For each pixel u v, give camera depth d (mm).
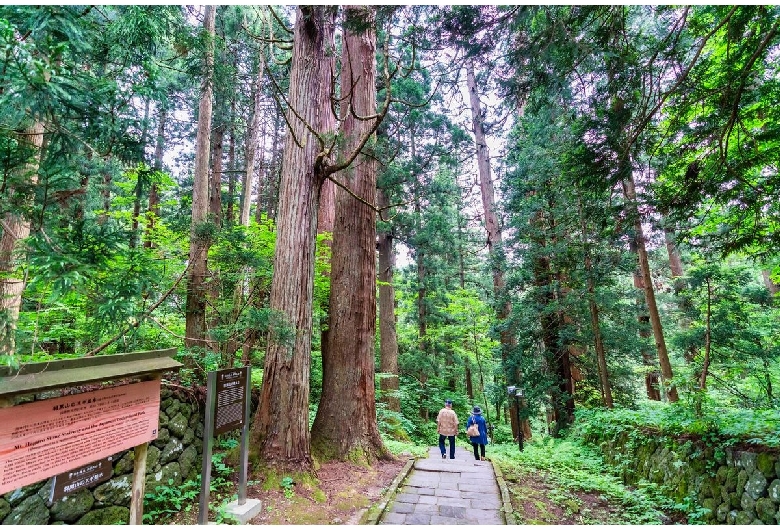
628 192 7484
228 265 5789
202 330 6008
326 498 4293
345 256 6445
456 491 4879
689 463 4766
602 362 8922
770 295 8188
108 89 2586
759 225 4680
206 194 7203
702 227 6730
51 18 2250
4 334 2312
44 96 2072
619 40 4332
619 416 6824
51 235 2250
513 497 4715
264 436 4648
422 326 14875
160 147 11258
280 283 4930
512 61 4711
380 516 3984
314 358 9609
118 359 2691
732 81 4211
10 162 2346
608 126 4332
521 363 10047
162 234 6293
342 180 6621
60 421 2305
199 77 6930
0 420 2027
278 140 14047
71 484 2381
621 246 8773
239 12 8781
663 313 12664
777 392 8406
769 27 3766
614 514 4484
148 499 3693
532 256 9977
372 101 7000
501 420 16172
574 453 7344
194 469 4387
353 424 5895
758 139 4285
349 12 4371
